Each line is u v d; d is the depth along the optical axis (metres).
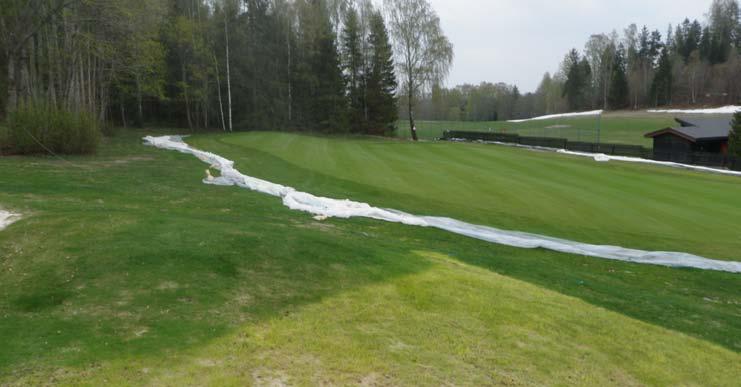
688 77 82.25
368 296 5.70
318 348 4.34
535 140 38.62
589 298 7.13
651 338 5.68
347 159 21.55
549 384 4.24
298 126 47.25
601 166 25.00
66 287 5.13
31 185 10.85
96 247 6.07
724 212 14.24
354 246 7.53
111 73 32.69
